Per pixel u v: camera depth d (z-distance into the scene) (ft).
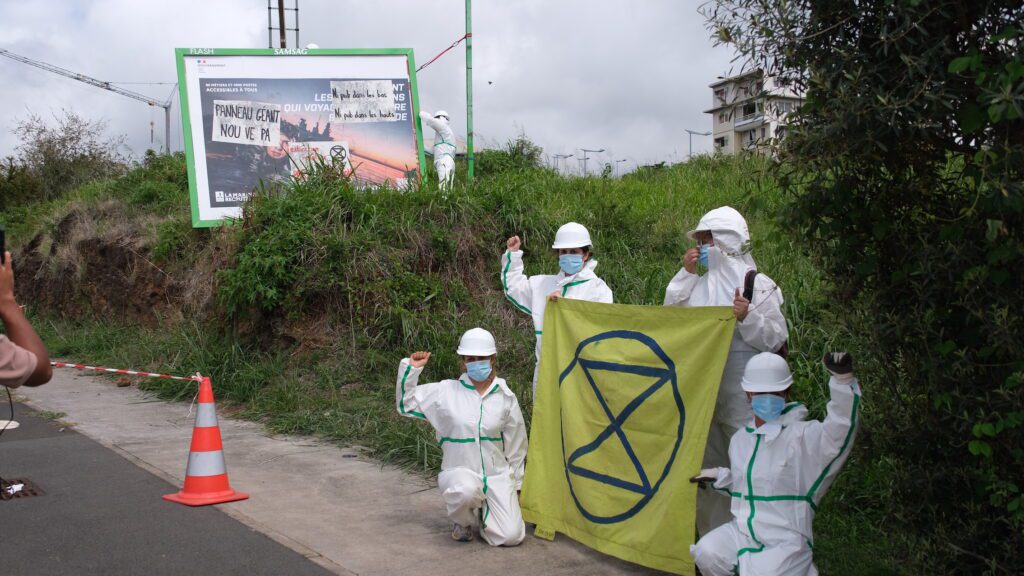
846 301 14.05
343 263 35.42
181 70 43.50
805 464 14.46
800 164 13.19
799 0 12.94
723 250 17.34
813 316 26.04
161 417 32.22
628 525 17.19
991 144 11.85
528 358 31.94
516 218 39.14
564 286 21.29
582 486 18.19
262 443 27.84
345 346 34.35
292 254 35.81
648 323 17.69
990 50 11.73
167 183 59.88
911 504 13.87
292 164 44.37
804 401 22.79
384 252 36.17
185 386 35.60
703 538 15.28
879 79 12.29
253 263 35.63
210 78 43.78
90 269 55.98
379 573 16.61
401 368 19.16
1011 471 12.59
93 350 47.96
